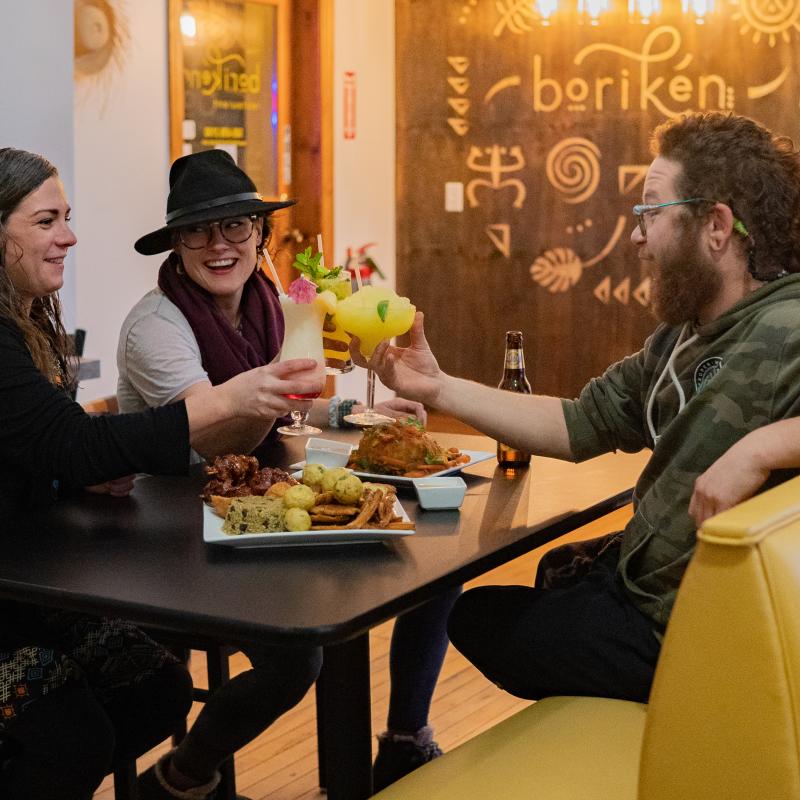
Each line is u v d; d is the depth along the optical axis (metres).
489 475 2.11
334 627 1.31
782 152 1.70
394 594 1.43
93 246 4.96
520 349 2.23
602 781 1.42
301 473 2.03
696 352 1.75
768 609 1.14
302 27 5.95
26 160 1.87
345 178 6.25
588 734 1.54
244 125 5.72
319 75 5.96
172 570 1.53
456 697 3.03
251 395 1.76
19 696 1.68
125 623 1.97
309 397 1.81
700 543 1.18
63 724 1.68
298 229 6.16
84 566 1.55
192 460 2.36
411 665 2.38
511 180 6.44
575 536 4.46
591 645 1.67
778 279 1.69
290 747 2.77
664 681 1.21
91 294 4.97
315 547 1.64
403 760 2.40
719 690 1.17
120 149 5.03
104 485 1.96
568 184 6.32
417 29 6.47
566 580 2.00
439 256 6.66
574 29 6.15
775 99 5.85
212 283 2.43
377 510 1.68
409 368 2.05
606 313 6.35
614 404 2.00
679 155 1.72
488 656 1.77
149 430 1.74
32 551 1.63
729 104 5.94
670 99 6.04
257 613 1.36
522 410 2.04
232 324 2.58
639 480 1.77
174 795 2.14
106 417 1.77
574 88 6.21
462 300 6.65
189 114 5.38
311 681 2.12
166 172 5.28
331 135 6.08
